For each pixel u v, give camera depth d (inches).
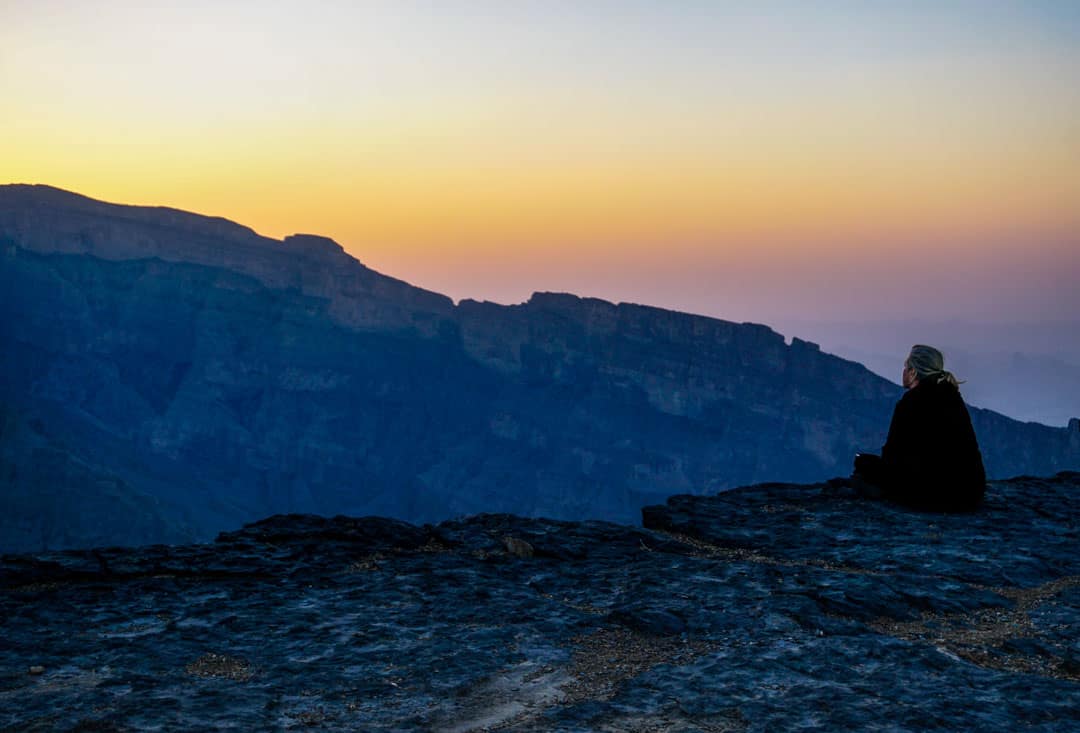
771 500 479.5
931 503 448.8
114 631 257.4
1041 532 402.3
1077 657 241.4
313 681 221.0
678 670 230.2
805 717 197.2
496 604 291.0
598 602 298.4
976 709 200.8
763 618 272.5
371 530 390.3
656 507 461.7
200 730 189.3
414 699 211.3
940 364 460.8
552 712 202.1
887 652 241.0
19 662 230.1
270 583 314.3
